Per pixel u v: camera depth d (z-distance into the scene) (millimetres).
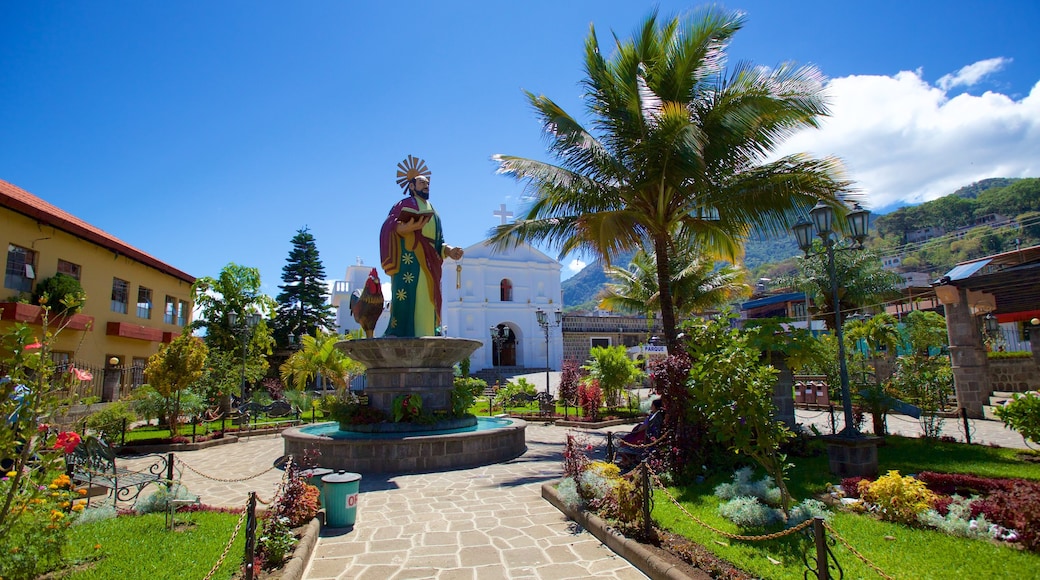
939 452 9734
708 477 8211
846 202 11727
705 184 12297
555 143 13031
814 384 20250
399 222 12953
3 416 4098
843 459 7875
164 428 17750
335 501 6711
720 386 6434
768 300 38406
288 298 42969
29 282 18031
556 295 50219
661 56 12258
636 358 31453
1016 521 5215
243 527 6328
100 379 20234
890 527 5707
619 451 9695
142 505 7004
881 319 21922
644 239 14180
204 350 15305
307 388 32656
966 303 17094
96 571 5000
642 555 5266
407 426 11602
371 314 14102
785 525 5895
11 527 4250
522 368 43969
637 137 12656
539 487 8812
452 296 47312
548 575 5195
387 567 5434
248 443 15492
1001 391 21047
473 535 6402
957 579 4418
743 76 12000
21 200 17000
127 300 23609
